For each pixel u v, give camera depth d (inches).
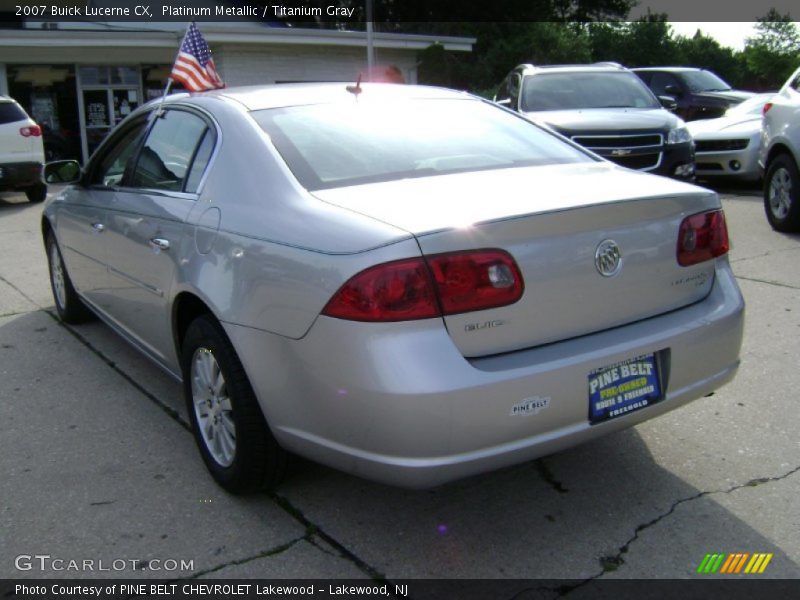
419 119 140.6
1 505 125.1
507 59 1158.3
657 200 112.0
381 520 119.6
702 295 120.6
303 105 137.6
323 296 98.9
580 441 106.4
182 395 168.9
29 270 289.0
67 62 701.9
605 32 1710.1
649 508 121.1
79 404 164.9
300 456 119.7
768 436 142.7
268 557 110.9
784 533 113.9
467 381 94.9
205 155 135.3
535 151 138.3
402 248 95.1
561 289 103.5
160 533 116.9
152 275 141.4
